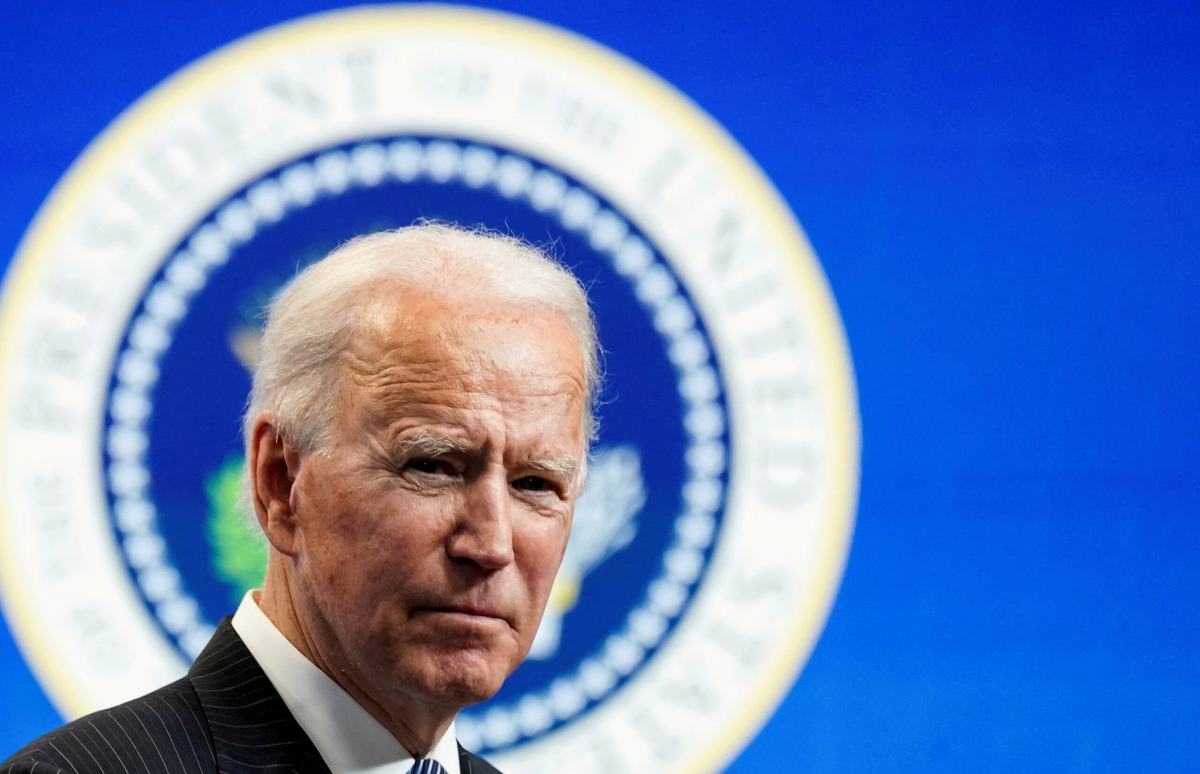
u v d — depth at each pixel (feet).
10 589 34.37
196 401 35.32
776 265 36.99
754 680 35.83
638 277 36.58
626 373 36.24
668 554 35.91
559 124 36.81
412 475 19.53
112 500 34.86
